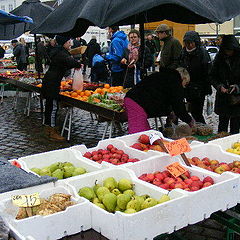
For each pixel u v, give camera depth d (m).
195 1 4.59
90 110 6.73
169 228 2.61
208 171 3.33
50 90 7.78
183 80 5.04
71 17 5.31
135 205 2.75
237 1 5.06
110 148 4.30
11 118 10.33
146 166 3.58
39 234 2.42
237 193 3.05
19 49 16.33
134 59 8.57
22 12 9.57
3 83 12.95
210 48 19.86
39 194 2.83
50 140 7.98
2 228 2.28
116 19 4.54
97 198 2.98
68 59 7.71
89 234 2.56
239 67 5.98
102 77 11.78
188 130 5.18
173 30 14.98
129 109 5.14
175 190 2.78
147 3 4.45
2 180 2.98
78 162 3.86
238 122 6.41
